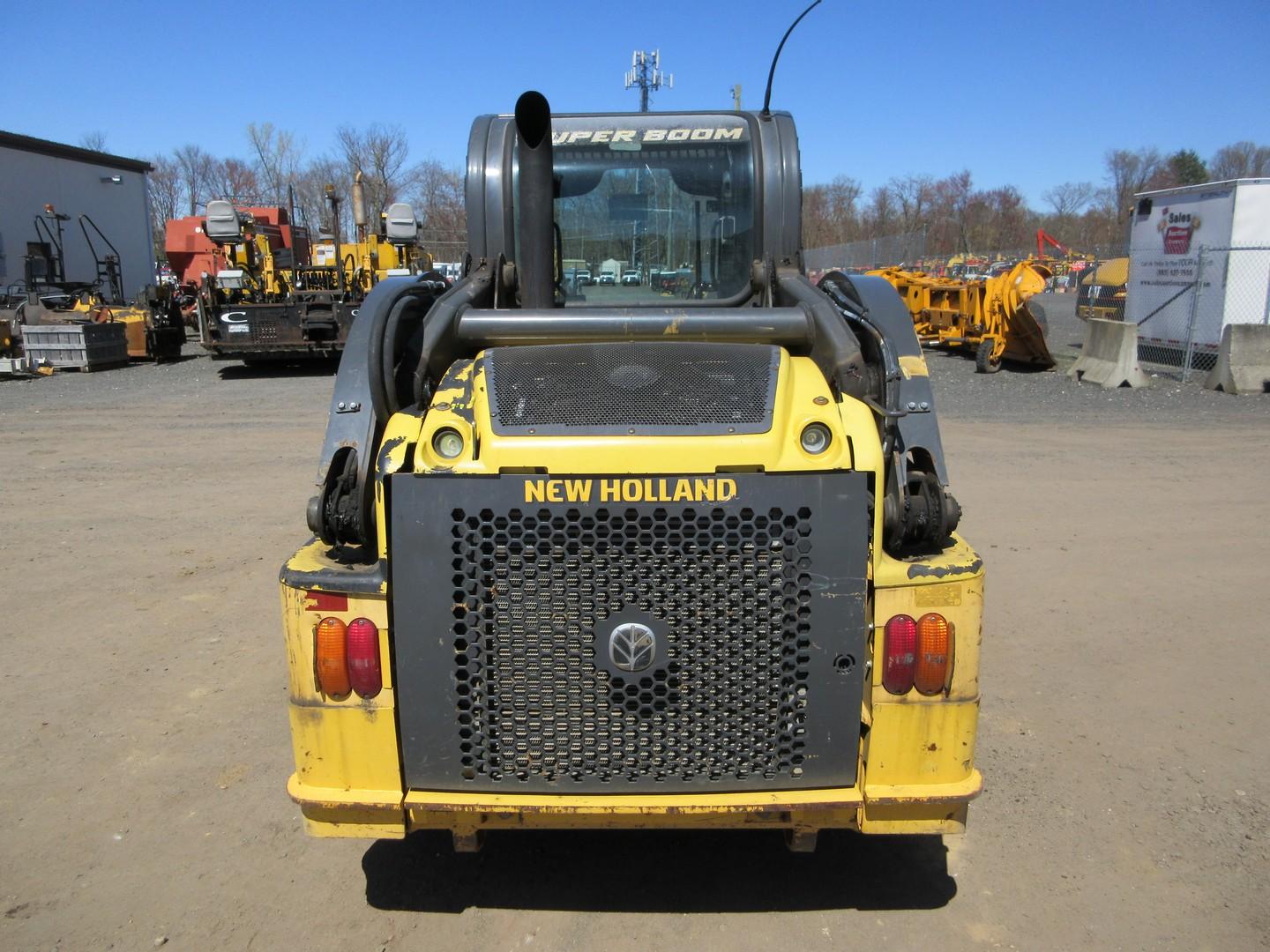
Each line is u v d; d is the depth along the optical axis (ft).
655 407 8.68
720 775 8.77
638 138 13.62
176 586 19.80
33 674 15.70
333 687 8.66
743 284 13.74
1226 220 48.19
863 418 8.87
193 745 13.51
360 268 62.34
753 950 9.53
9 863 10.87
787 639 8.60
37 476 29.84
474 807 8.67
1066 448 32.68
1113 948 9.49
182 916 10.03
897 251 138.72
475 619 8.54
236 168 195.83
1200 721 14.05
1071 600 18.76
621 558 8.45
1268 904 10.07
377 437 9.65
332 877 10.73
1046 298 128.77
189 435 36.91
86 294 73.20
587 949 9.58
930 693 8.70
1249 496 26.18
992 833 11.43
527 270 12.54
